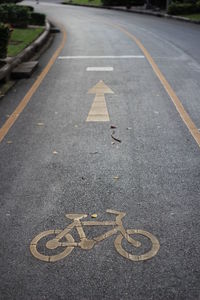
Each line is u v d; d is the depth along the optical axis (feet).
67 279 11.46
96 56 44.70
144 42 54.54
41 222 14.11
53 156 19.38
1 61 36.42
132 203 15.16
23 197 15.78
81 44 53.62
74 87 31.83
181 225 13.80
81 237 13.25
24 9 64.75
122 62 41.27
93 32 66.80
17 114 25.59
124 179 16.98
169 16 91.81
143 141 20.93
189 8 93.61
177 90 30.42
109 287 11.12
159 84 32.30
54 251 12.61
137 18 92.53
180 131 22.21
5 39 36.94
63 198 15.62
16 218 14.39
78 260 12.19
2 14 63.93
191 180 16.81
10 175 17.58
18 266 12.01
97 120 24.20
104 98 28.71
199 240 13.01
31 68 36.60
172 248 12.64
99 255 12.38
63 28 73.87
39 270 11.83
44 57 44.88
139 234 13.35
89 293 10.94
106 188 16.29
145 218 14.23
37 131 22.65
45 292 11.03
